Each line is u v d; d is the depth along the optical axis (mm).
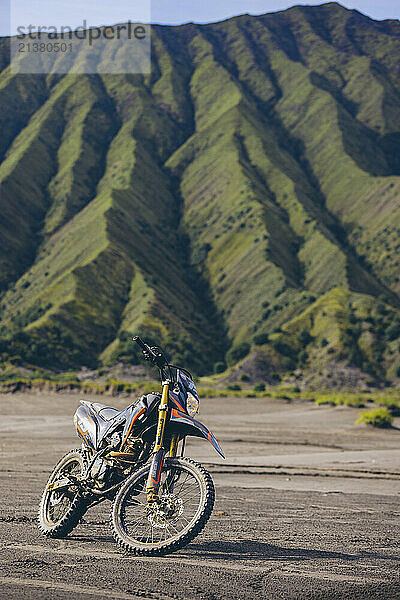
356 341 149875
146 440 5711
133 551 5340
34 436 22906
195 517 5324
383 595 4332
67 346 156625
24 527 6500
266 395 75500
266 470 13406
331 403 55531
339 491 10352
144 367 147375
